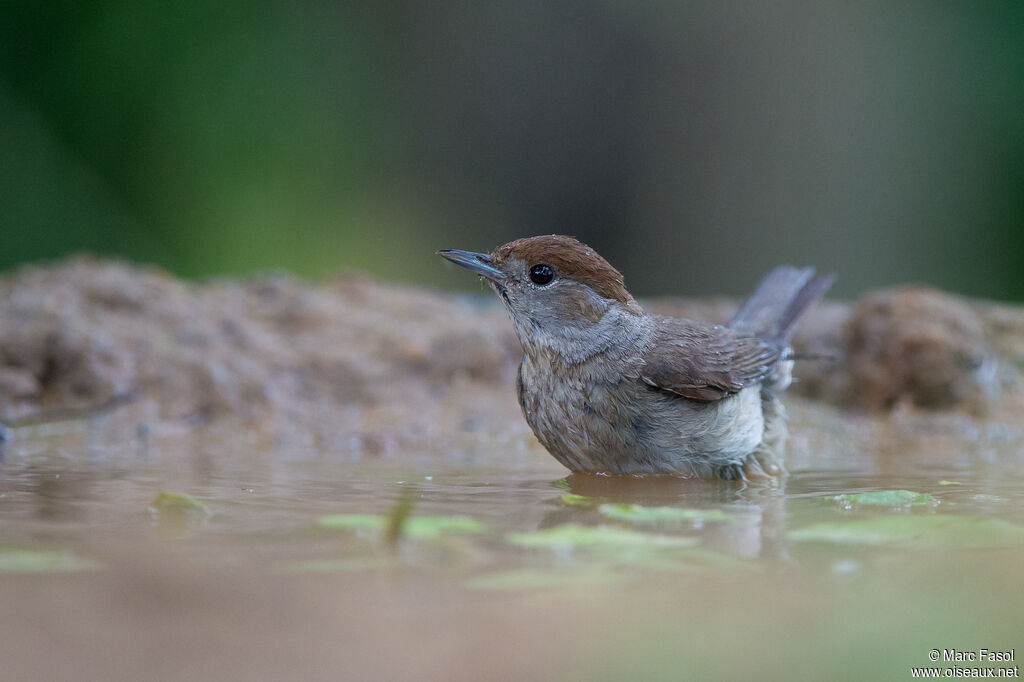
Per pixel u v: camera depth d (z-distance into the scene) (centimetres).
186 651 418
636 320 878
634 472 878
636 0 2461
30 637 431
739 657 419
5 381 1080
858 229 2328
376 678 397
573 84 2520
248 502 714
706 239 2464
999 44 2212
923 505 727
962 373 1241
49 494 735
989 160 2208
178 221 1755
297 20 1941
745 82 2427
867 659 422
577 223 2542
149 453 970
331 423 1123
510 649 423
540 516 672
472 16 2422
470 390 1252
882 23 2305
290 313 1312
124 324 1187
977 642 437
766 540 599
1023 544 589
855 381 1288
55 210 1662
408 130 2256
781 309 1089
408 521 615
